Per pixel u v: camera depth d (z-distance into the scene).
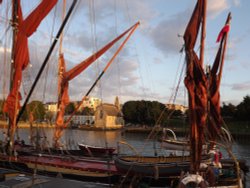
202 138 10.62
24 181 12.54
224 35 15.77
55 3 20.55
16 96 20.39
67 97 31.84
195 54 10.81
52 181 12.96
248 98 120.69
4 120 23.00
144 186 13.56
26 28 20.50
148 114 135.50
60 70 32.03
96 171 16.98
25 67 21.09
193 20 10.97
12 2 21.38
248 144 75.88
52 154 21.95
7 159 19.16
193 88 10.63
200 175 10.91
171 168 14.57
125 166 15.09
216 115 13.75
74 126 150.00
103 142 76.00
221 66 16.72
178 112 108.44
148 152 31.97
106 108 151.75
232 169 14.94
